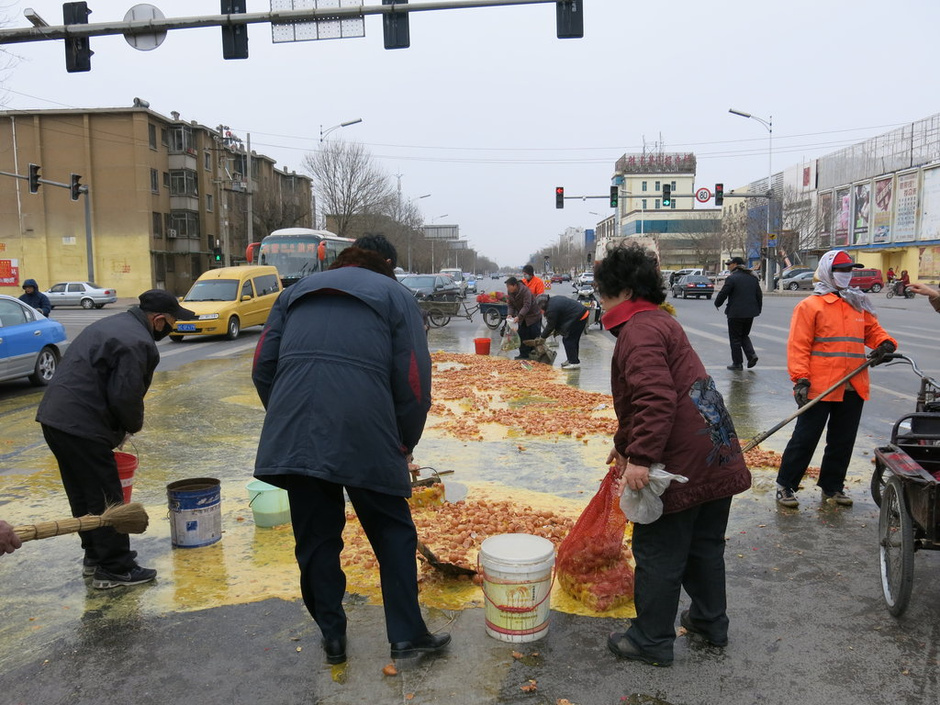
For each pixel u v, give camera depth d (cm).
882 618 364
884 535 383
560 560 394
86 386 393
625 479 300
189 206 5397
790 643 340
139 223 5019
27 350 1124
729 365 1302
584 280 5216
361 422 296
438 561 398
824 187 6122
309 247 2903
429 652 326
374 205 5606
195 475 625
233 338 1969
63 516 529
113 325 405
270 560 439
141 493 574
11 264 4525
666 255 9938
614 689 303
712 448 307
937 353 1423
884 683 307
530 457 672
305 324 308
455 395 998
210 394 1044
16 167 4984
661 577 314
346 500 545
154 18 1366
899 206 4878
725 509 328
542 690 302
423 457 673
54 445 394
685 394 308
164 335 434
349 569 422
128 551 407
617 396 329
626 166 10731
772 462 635
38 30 1367
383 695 300
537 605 337
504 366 1310
